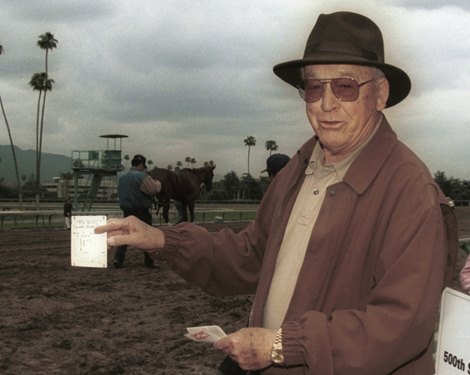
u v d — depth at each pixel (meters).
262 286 1.99
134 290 8.84
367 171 1.75
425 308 1.49
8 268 10.96
